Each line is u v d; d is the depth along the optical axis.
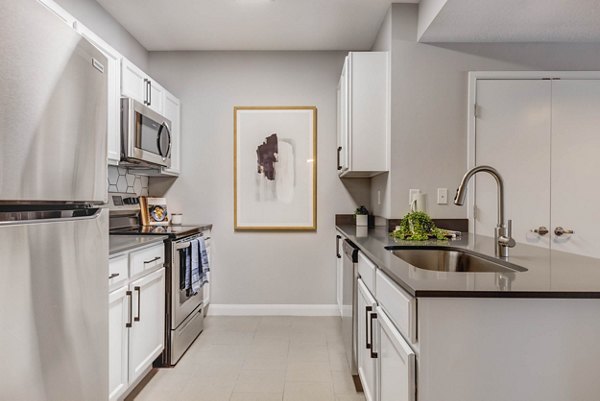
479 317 1.03
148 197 3.42
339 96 3.38
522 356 1.03
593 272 1.24
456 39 2.68
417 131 2.73
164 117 2.99
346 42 3.39
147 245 2.22
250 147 3.59
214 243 3.59
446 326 1.03
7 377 0.85
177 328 2.57
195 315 2.96
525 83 2.74
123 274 1.97
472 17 2.34
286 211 3.58
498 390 1.03
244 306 3.59
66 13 1.95
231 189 3.59
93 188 1.22
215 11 2.83
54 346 1.02
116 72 2.40
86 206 1.23
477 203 2.74
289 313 3.58
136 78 2.67
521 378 1.03
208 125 3.59
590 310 1.03
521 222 2.75
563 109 2.75
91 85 1.20
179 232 2.61
